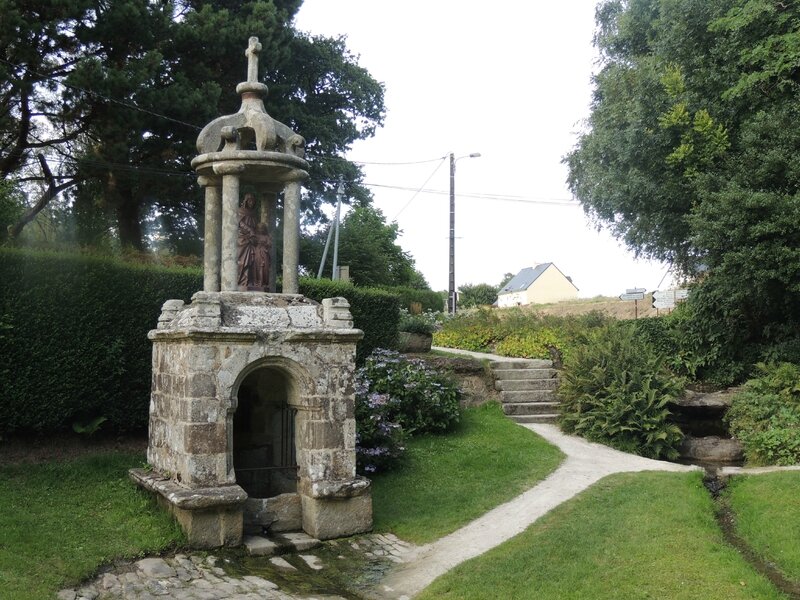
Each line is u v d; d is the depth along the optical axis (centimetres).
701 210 1235
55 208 1948
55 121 1691
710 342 1421
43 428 962
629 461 1071
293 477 876
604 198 1656
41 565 634
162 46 1736
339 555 753
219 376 755
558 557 700
